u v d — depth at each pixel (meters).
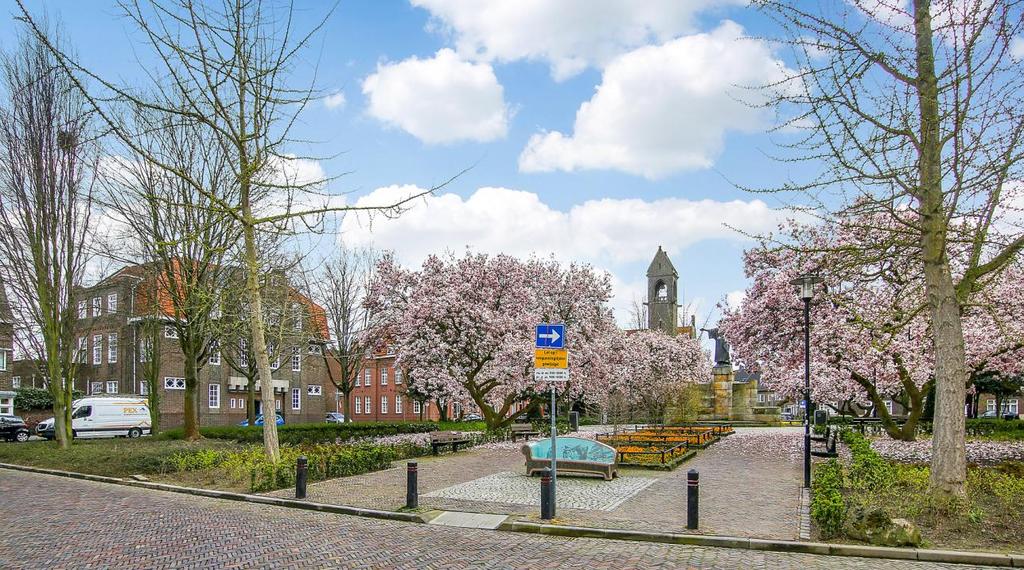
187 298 23.97
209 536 9.93
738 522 10.69
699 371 49.97
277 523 11.05
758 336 24.41
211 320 23.48
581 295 31.09
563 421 39.53
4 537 9.89
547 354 11.62
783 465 18.64
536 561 8.52
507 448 24.69
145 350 32.66
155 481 16.20
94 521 11.20
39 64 23.34
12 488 15.90
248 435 26.30
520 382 28.45
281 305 28.41
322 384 56.94
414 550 9.06
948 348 11.03
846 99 10.84
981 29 9.89
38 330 28.53
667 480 15.64
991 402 70.06
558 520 10.90
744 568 8.20
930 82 11.05
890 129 10.94
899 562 8.55
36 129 23.77
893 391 25.84
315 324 35.06
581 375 30.19
